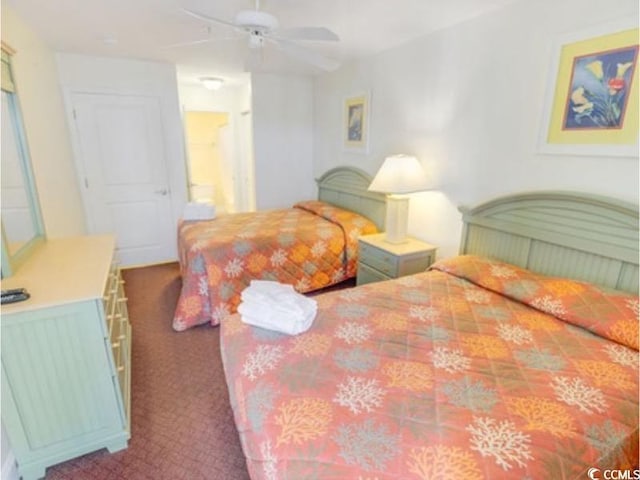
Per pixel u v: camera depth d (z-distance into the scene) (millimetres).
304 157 4887
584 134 1928
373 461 989
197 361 2502
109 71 3824
